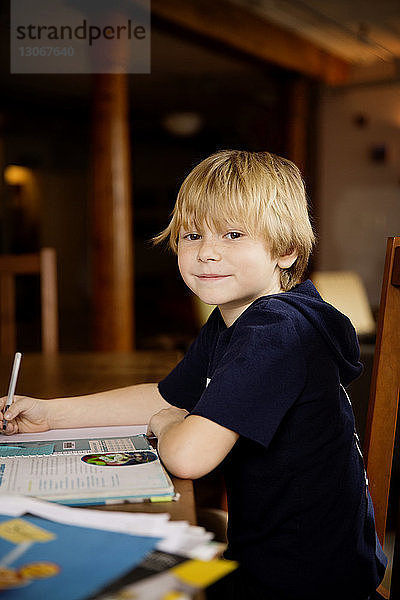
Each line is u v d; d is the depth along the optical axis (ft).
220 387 2.54
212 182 2.97
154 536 1.71
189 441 2.43
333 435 2.88
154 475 2.30
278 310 2.81
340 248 22.38
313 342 2.81
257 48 16.88
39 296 32.07
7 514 1.86
